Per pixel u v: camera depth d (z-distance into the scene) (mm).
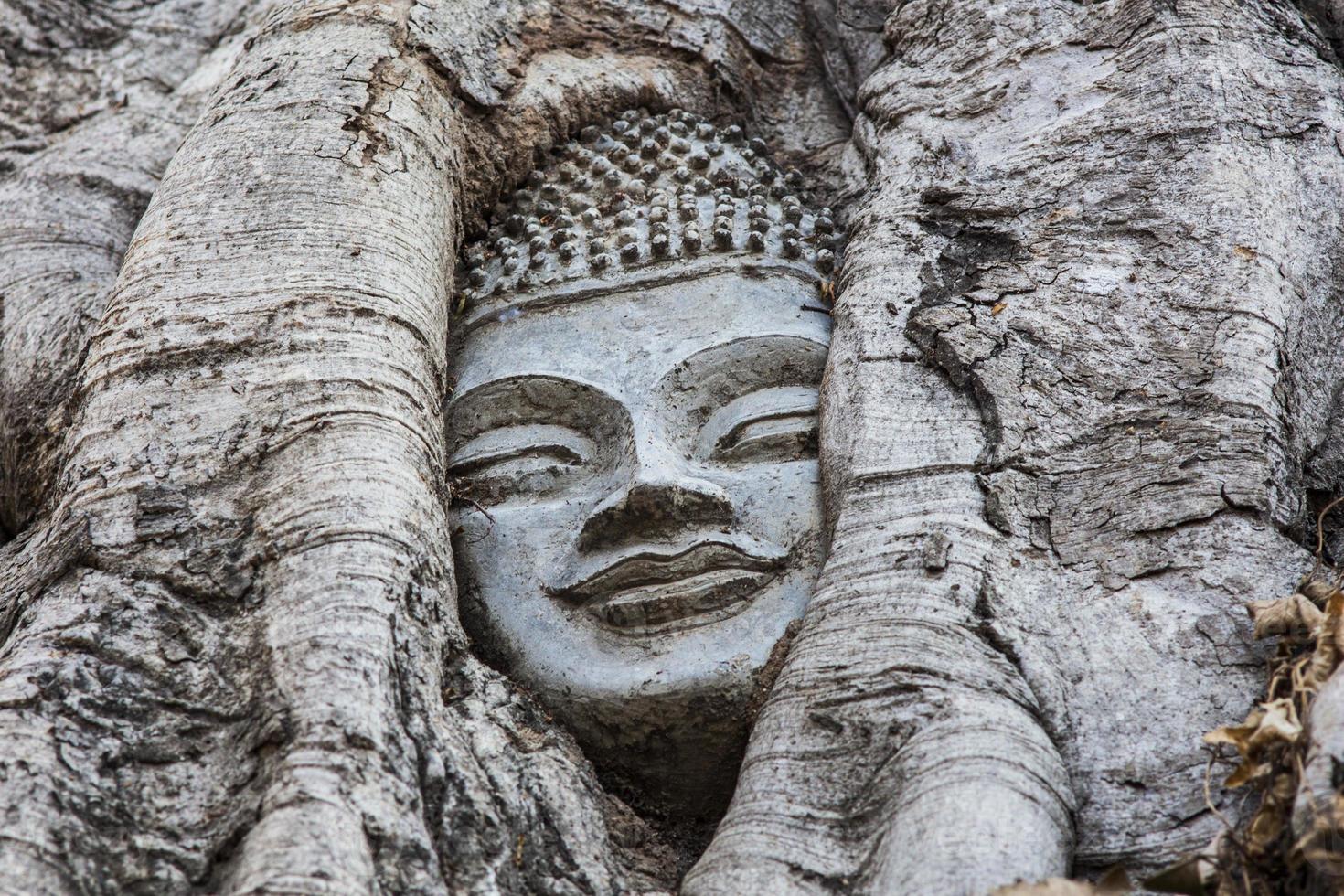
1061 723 5172
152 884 4625
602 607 6184
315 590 5258
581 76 8594
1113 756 5090
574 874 5160
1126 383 6164
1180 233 6656
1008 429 6059
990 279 6707
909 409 6258
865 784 5035
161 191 6973
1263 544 5551
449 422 7020
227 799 4848
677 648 6008
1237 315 6277
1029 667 5273
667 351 6930
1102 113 7301
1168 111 7145
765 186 8211
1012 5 8086
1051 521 5773
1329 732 4316
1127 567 5582
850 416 6332
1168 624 5383
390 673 5137
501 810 5141
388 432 5922
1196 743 5051
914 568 5602
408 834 4730
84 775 4812
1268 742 4590
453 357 7316
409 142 7246
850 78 9422
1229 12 7609
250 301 6211
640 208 7742
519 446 6852
